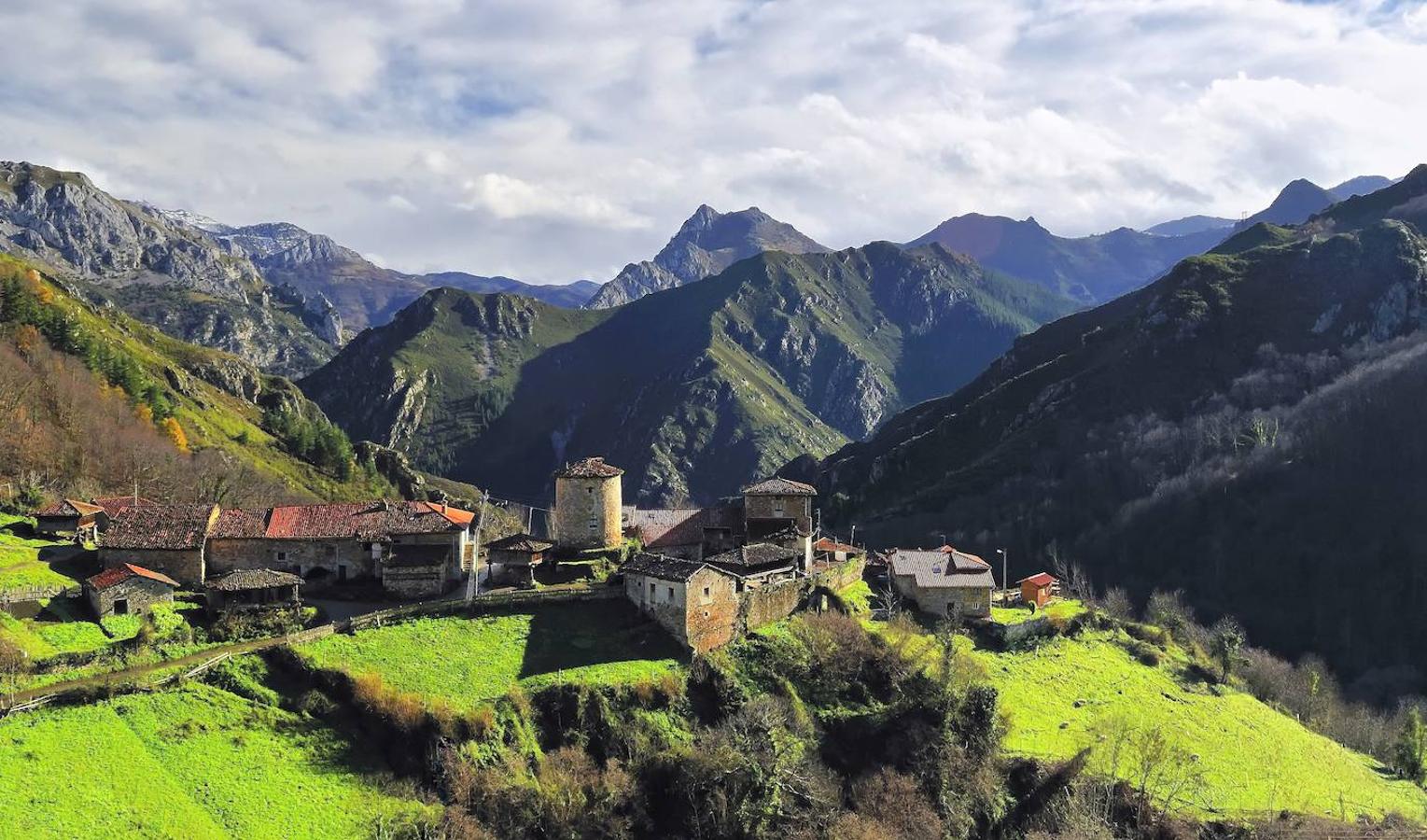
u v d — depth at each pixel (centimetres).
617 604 10525
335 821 7412
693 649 9806
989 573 12631
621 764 8506
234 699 8275
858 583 13012
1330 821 9688
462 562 11762
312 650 8894
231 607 9606
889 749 9600
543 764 8306
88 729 7581
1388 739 13150
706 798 8312
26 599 9431
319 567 11181
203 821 7050
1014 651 12150
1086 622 13412
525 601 10294
